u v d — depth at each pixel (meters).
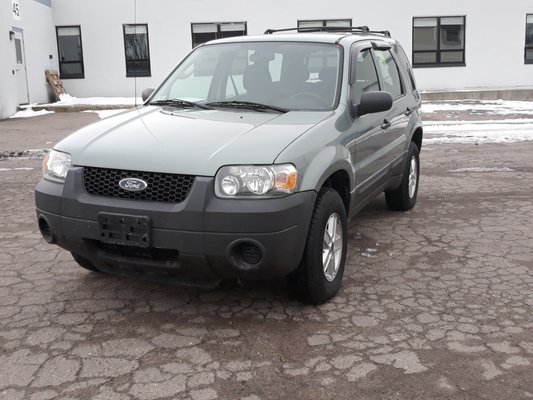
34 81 20.28
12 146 12.38
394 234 6.07
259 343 3.80
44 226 4.30
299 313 4.23
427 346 3.74
